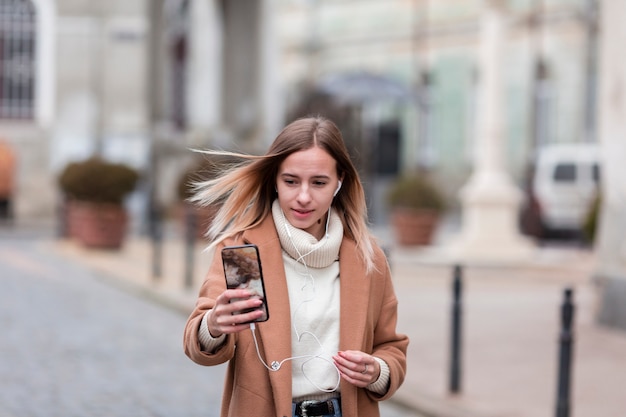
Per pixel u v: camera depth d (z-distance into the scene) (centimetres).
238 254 368
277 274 387
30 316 1331
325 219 407
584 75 3378
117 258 2114
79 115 3009
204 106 3438
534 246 2486
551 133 3478
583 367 1073
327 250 391
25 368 1008
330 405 388
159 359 1084
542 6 3503
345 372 377
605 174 1359
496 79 2109
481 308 1499
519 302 1574
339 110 3053
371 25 4184
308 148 392
